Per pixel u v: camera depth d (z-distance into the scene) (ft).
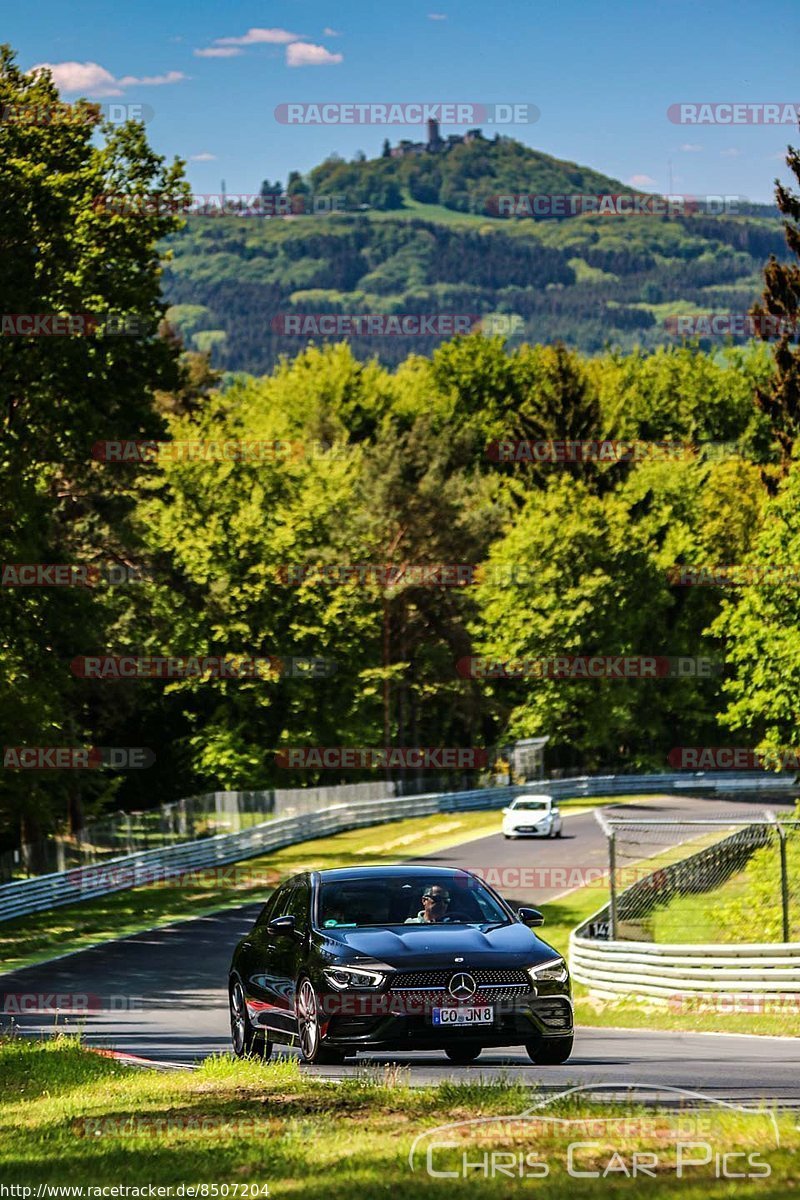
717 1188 65.05
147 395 402.93
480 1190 67.46
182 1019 221.05
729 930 263.90
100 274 381.81
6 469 384.27
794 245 527.40
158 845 474.90
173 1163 79.05
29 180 357.00
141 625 608.19
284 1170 74.84
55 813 545.03
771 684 413.39
